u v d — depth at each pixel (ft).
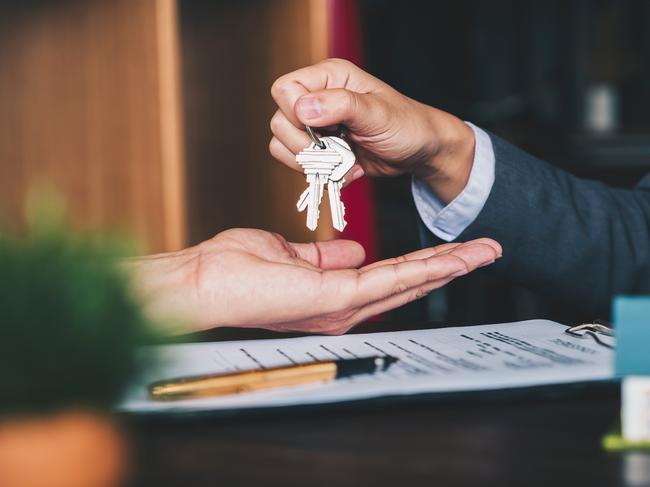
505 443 1.70
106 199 7.48
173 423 1.82
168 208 7.31
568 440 1.72
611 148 10.22
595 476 1.52
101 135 7.47
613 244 3.56
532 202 3.45
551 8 14.21
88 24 7.42
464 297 8.52
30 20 7.51
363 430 1.79
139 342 1.31
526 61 14.47
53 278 1.24
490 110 14.48
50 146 7.58
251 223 7.74
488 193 3.40
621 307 1.75
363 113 2.85
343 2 7.14
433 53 14.92
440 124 3.26
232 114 7.70
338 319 2.45
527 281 3.57
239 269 2.41
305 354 2.23
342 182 2.86
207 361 2.15
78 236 1.29
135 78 7.30
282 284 2.39
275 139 3.13
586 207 3.59
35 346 1.21
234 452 1.65
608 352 2.21
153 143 7.30
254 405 1.82
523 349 2.25
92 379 1.26
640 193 3.85
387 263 2.62
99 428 1.29
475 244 2.55
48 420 1.24
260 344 2.36
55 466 1.24
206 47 7.71
